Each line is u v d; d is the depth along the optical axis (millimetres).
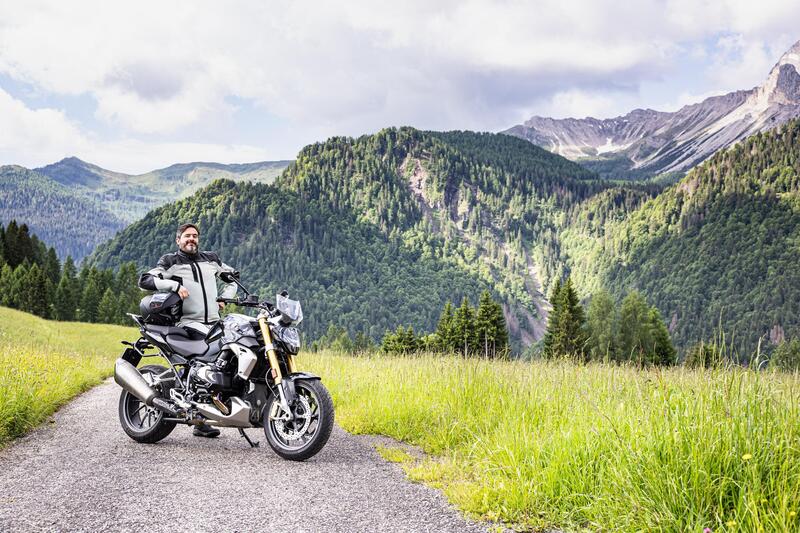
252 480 4762
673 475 3846
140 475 4844
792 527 3189
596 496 4121
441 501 4367
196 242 6691
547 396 6824
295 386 5770
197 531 3564
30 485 4496
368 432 7277
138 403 6625
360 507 4148
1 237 118750
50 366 11992
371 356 13820
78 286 113125
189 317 6559
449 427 6758
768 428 3932
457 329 56531
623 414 4969
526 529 3881
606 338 59344
